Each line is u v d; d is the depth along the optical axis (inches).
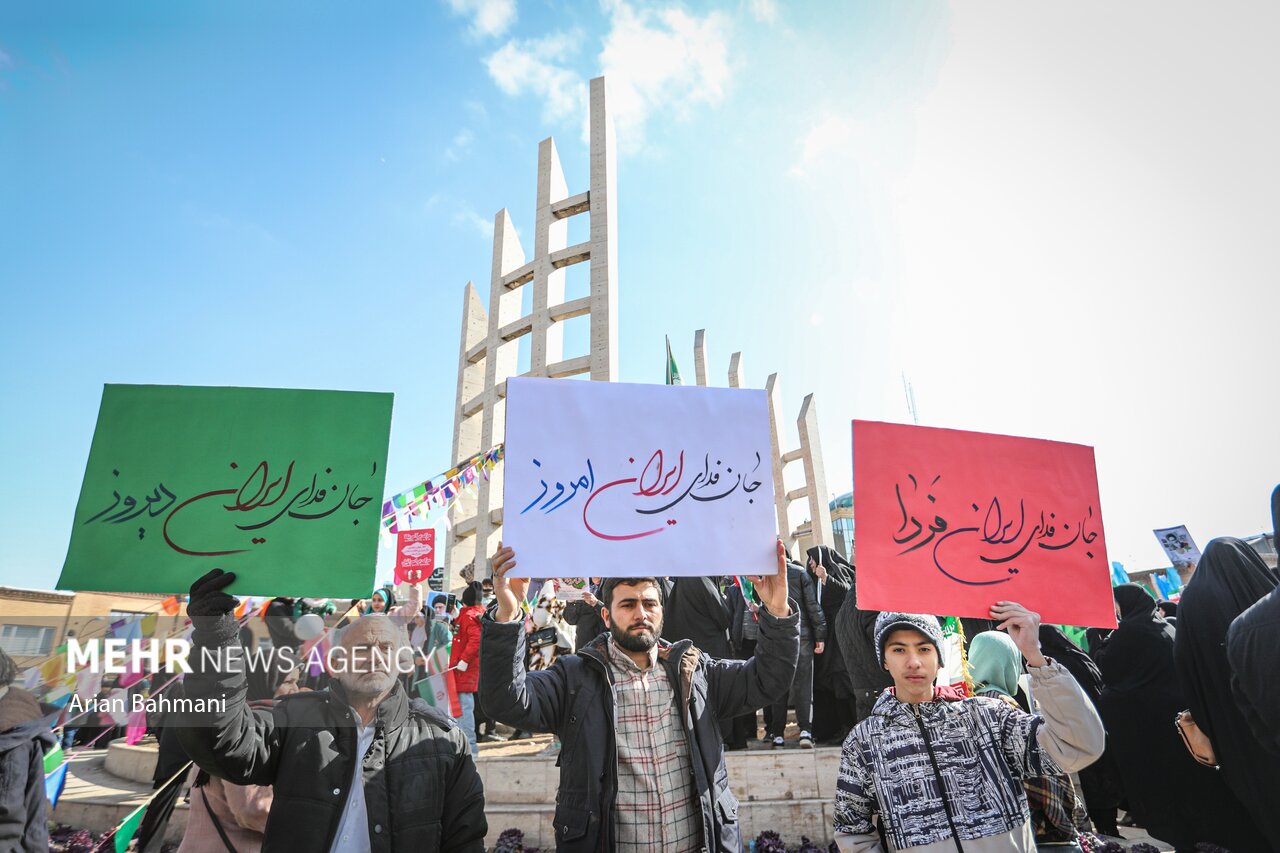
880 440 104.6
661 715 100.0
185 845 103.4
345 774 88.8
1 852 87.7
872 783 92.5
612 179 1120.8
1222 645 111.8
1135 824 192.9
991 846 84.0
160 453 93.5
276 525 91.8
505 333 1129.4
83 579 87.0
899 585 98.0
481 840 95.8
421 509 264.8
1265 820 104.2
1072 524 107.1
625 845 91.0
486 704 94.2
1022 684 168.6
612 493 100.7
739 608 222.2
